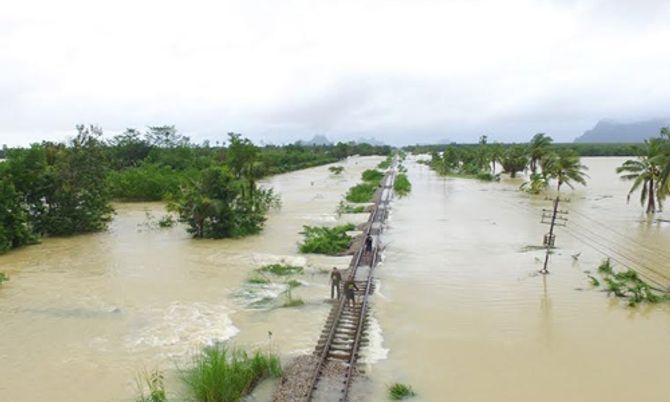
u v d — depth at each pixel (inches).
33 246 1226.0
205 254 1123.3
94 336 652.7
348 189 2684.5
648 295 794.2
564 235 1363.2
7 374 549.0
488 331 674.8
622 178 1860.2
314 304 772.0
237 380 495.8
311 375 526.9
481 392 511.2
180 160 2967.5
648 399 501.7
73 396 502.6
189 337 648.4
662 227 1497.3
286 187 2797.7
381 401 488.4
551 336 659.4
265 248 1186.0
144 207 1939.0
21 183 1314.0
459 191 2578.7
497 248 1192.2
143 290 851.4
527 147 3572.8
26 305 774.5
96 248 1198.3
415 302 791.7
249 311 745.0
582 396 506.3
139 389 510.9
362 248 1131.3
